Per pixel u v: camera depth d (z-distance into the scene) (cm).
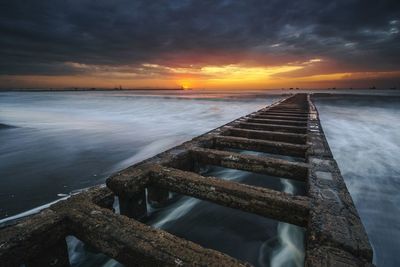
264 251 357
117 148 1070
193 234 392
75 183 668
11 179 696
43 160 888
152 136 1338
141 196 336
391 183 629
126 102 4744
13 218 475
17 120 1995
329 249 187
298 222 251
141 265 187
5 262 182
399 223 447
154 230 207
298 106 1552
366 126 1510
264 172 404
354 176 681
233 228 405
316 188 291
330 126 1520
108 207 297
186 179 316
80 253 327
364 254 181
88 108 3369
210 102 4531
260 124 808
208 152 450
